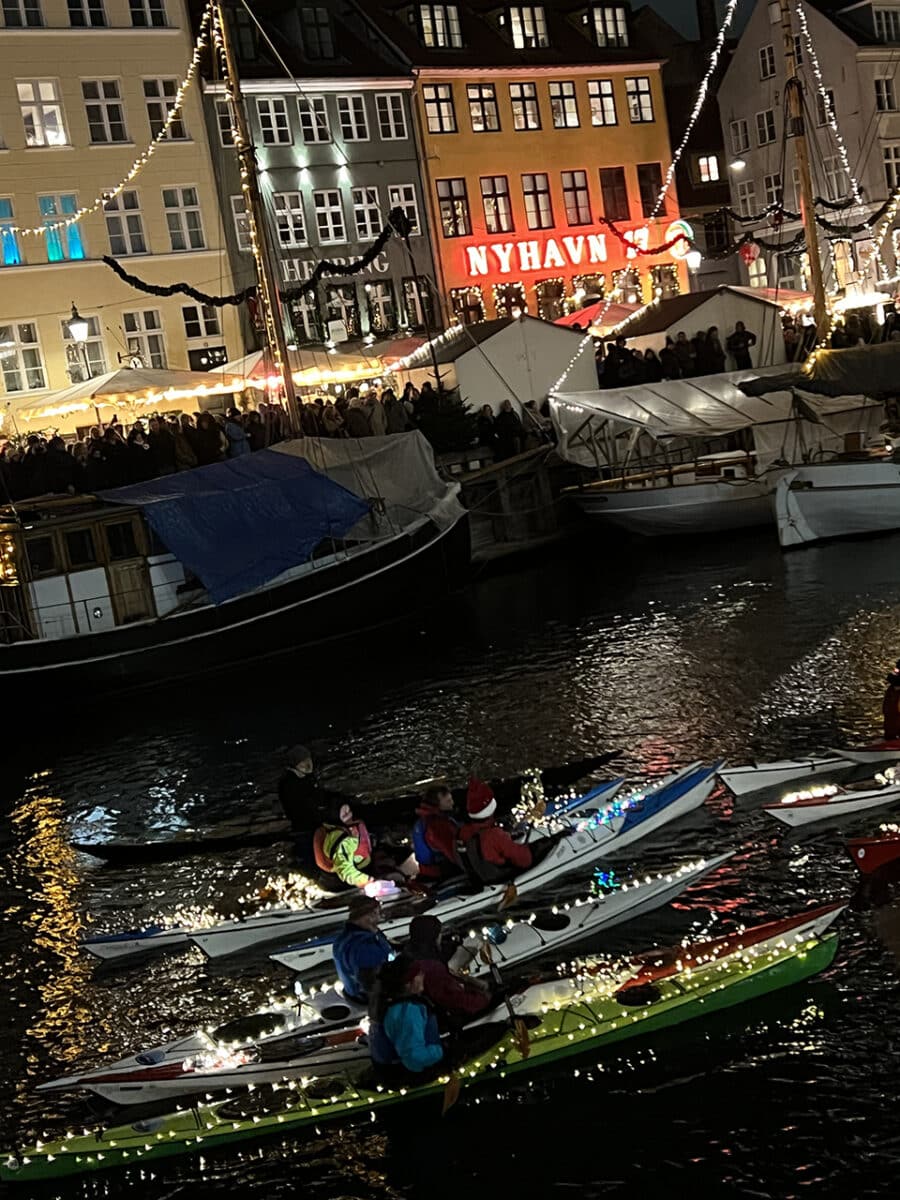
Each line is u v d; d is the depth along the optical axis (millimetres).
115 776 22250
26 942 15555
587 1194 9430
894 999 11227
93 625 27359
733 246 44875
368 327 49438
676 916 13242
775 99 58938
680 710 20406
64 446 28938
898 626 23453
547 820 15297
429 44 52125
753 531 35969
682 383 36344
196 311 45500
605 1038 10836
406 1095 10320
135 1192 10070
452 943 10969
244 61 47625
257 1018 11625
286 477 28312
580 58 55531
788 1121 9875
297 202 48281
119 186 42031
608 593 30953
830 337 36406
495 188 53281
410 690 24578
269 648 28719
